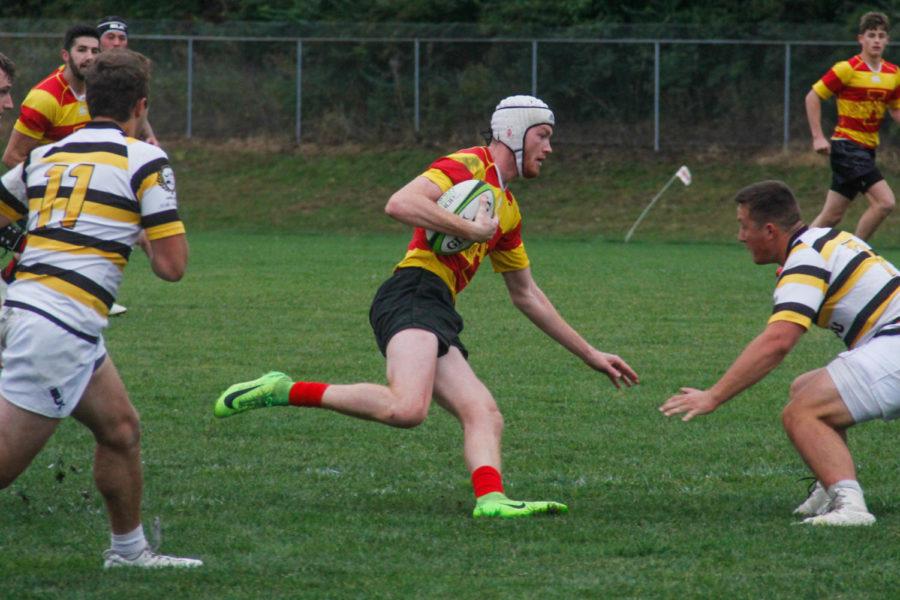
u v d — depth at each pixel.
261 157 98.56
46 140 31.27
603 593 14.37
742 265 62.00
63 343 14.12
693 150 95.94
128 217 14.56
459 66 100.69
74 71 30.91
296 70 101.69
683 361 33.59
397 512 18.50
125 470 15.11
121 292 48.09
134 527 15.44
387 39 100.75
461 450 23.22
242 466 21.72
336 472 21.36
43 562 15.62
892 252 73.19
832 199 47.41
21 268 14.55
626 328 39.62
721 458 22.77
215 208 90.00
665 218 86.25
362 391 17.72
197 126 102.00
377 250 69.12
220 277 54.19
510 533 17.12
